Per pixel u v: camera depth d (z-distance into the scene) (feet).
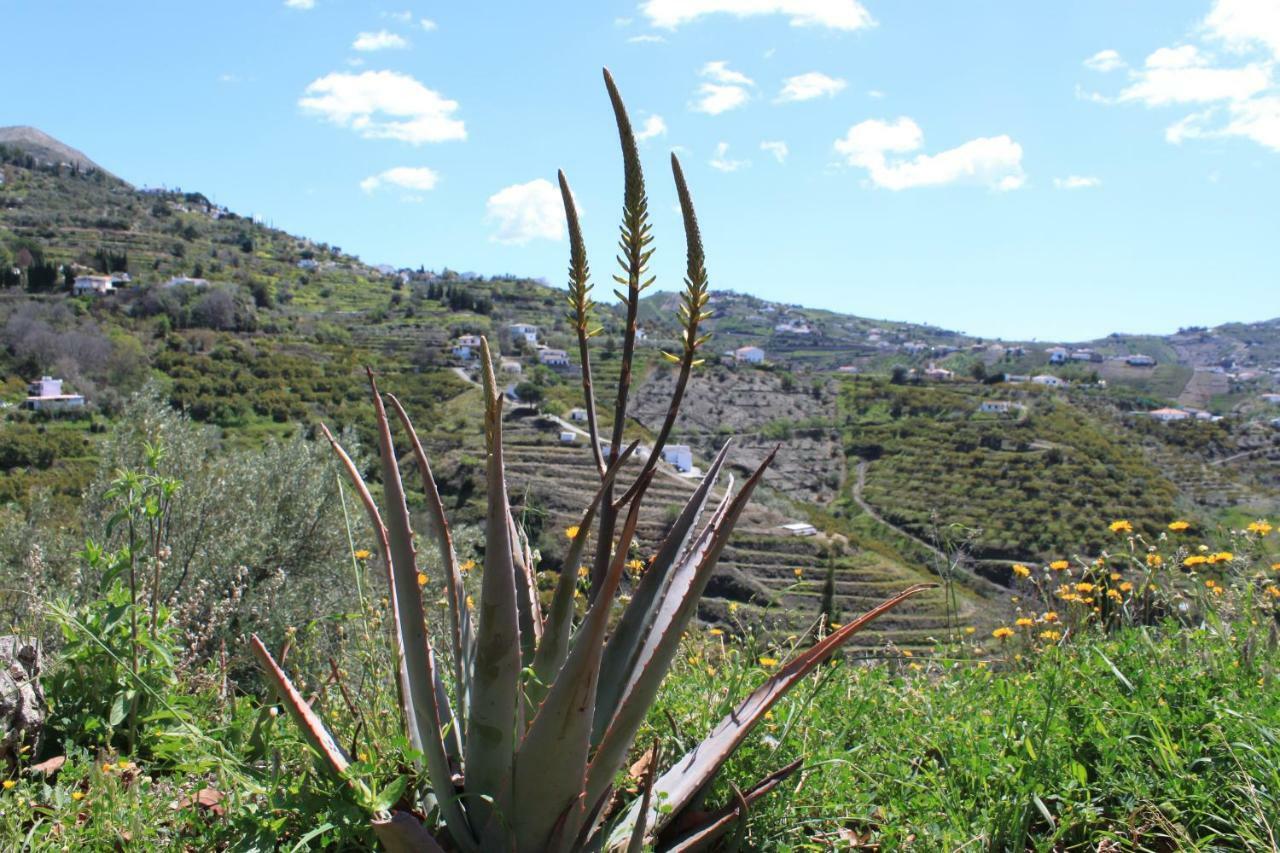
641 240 6.37
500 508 6.07
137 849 6.97
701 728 9.13
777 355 603.67
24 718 8.95
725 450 8.08
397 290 493.36
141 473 10.22
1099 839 8.10
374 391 6.85
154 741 9.48
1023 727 9.37
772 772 8.25
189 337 261.44
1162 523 176.65
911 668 13.01
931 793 8.45
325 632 12.54
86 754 8.39
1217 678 9.82
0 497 91.91
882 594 108.58
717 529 6.98
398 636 7.45
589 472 159.53
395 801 6.37
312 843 6.83
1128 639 11.28
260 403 201.87
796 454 262.06
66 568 29.32
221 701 10.48
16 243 363.35
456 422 204.23
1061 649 11.21
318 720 6.66
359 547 34.68
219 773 7.66
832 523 191.62
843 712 10.34
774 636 11.85
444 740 7.25
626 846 6.72
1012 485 222.48
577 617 10.53
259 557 30.89
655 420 270.67
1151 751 8.50
